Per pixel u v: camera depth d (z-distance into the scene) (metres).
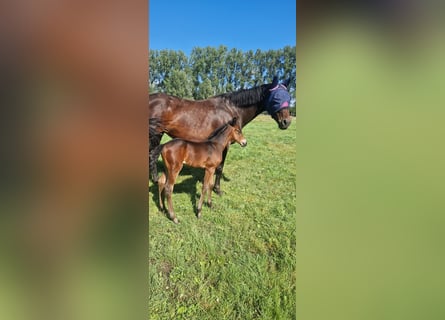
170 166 1.49
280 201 1.63
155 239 1.47
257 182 1.62
